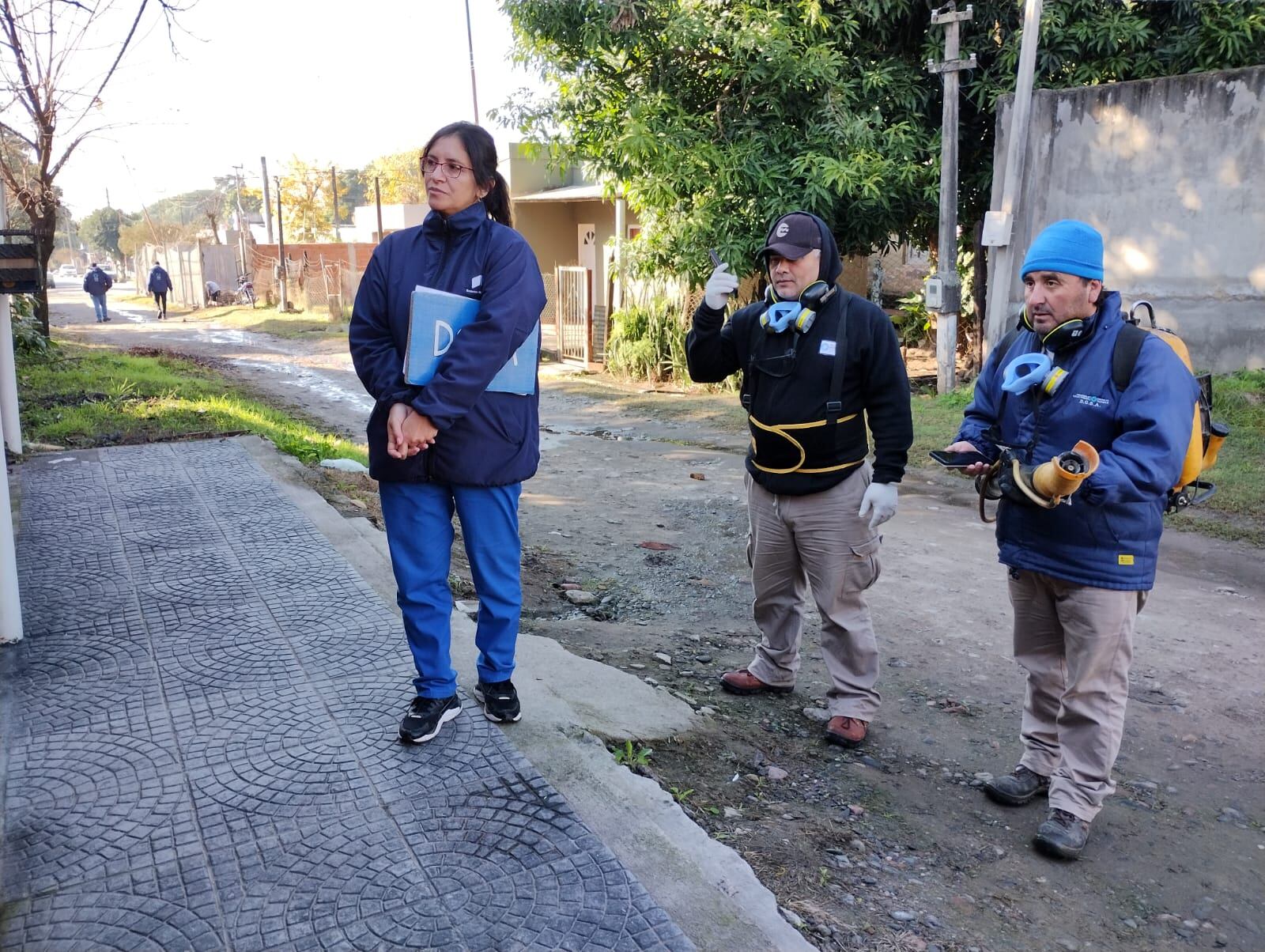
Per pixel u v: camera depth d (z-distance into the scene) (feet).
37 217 41.98
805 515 11.94
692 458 32.86
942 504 26.58
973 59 36.94
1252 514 23.73
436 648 9.89
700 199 43.34
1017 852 10.46
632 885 7.84
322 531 16.80
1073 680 10.19
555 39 43.50
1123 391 9.49
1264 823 11.32
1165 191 33.50
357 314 9.77
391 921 7.34
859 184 39.83
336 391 47.83
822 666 15.28
